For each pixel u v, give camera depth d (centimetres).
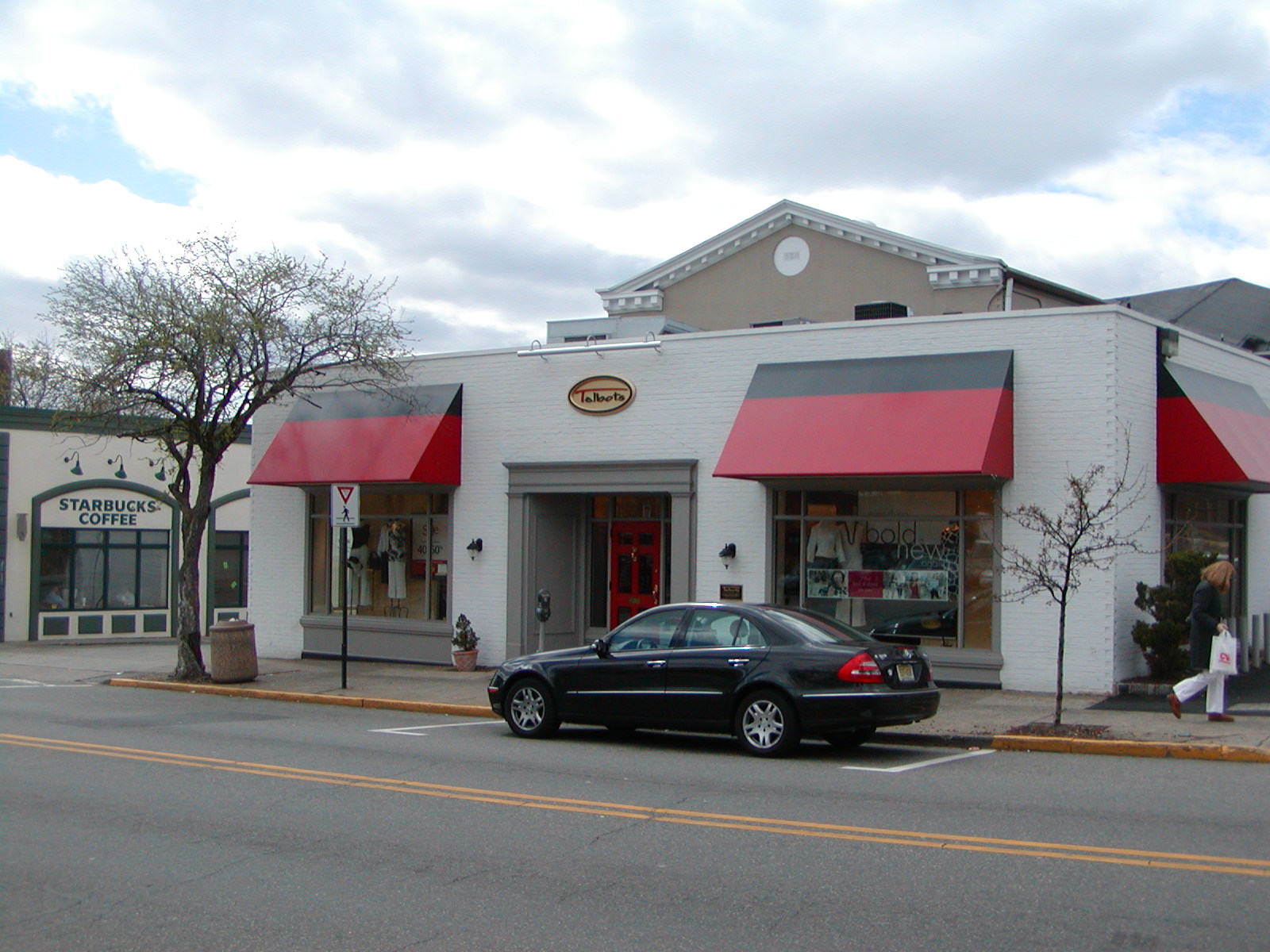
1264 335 3116
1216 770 1094
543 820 886
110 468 3189
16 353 2430
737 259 3259
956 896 675
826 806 928
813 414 1669
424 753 1217
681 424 1862
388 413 2077
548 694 1310
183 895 701
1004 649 1611
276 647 2253
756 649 1197
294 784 1036
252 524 2297
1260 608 2031
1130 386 1609
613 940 611
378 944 610
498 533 2017
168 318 1847
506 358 2022
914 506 1697
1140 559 1631
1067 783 1023
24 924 649
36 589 3055
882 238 3017
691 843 811
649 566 1994
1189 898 664
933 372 1641
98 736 1331
